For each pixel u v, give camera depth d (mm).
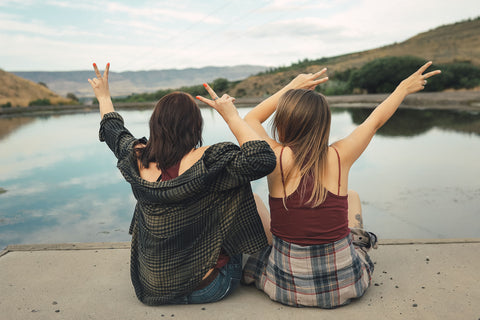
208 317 1395
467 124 10172
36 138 12789
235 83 70062
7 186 5598
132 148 1421
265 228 1600
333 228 1330
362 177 5070
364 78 32500
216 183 1269
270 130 1529
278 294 1425
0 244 3357
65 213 4203
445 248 1953
